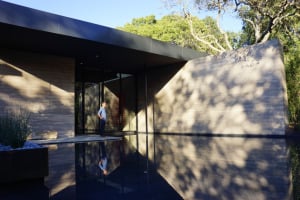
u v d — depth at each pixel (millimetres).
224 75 11594
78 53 11227
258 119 10484
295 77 12094
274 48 10148
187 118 12977
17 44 9719
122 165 5477
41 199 3238
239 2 12555
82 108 14344
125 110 16234
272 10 12344
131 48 10555
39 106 10719
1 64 9961
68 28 8828
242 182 3869
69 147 8695
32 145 4984
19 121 5113
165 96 14117
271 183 3746
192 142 9555
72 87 11797
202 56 13484
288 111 11117
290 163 5141
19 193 3529
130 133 15078
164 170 4895
